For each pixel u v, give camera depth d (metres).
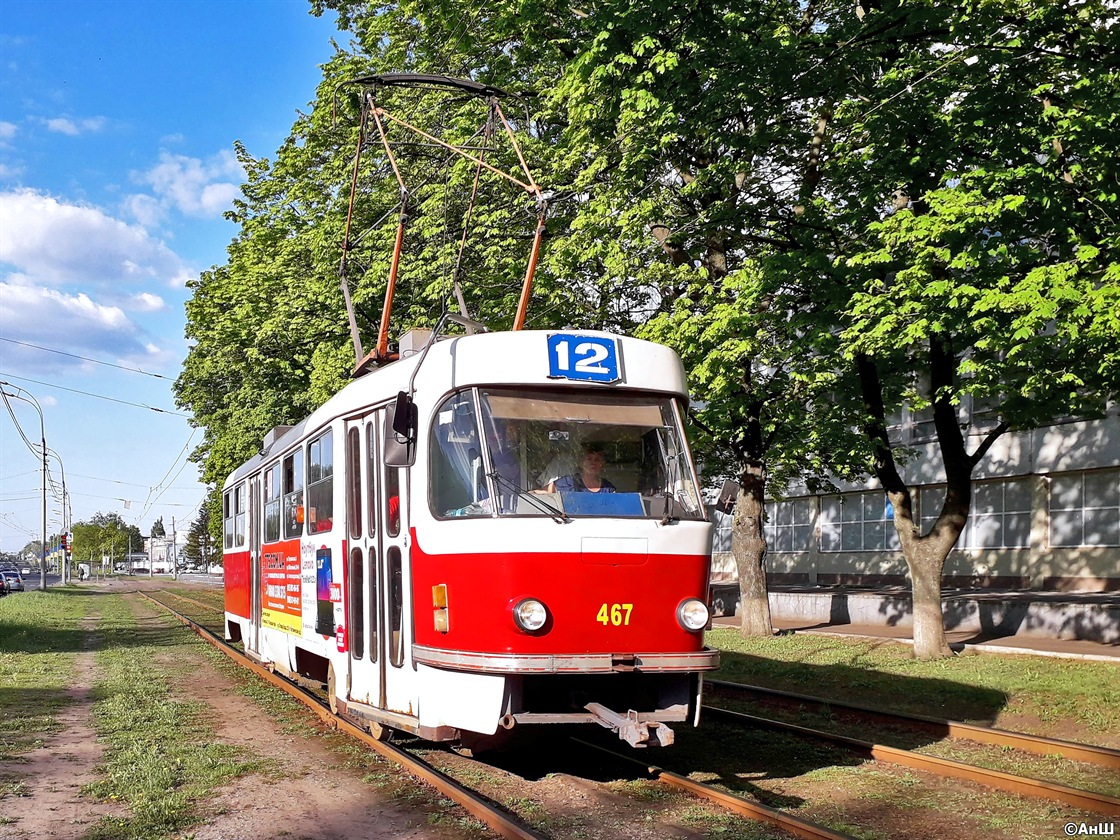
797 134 14.86
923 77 13.15
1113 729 10.48
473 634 7.77
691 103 14.07
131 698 13.23
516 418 8.12
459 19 19.14
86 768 9.21
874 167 13.73
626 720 7.61
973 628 19.88
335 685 10.55
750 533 20.53
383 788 8.23
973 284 11.73
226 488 20.02
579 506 7.96
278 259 26.09
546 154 17.67
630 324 18.47
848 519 39.75
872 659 16.30
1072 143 11.85
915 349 16.64
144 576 131.88
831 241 14.72
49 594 53.66
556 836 6.86
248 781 8.58
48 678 16.05
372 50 22.11
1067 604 17.77
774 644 18.91
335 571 10.48
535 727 8.19
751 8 13.84
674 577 8.12
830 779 8.60
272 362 27.70
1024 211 11.85
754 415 17.81
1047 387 12.71
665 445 8.50
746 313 13.98
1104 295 10.12
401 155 20.11
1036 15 12.13
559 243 15.71
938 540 16.22
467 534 7.88
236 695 13.89
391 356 11.29
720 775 8.77
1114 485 28.84
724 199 15.02
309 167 24.88
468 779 8.49
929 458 34.69
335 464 10.52
